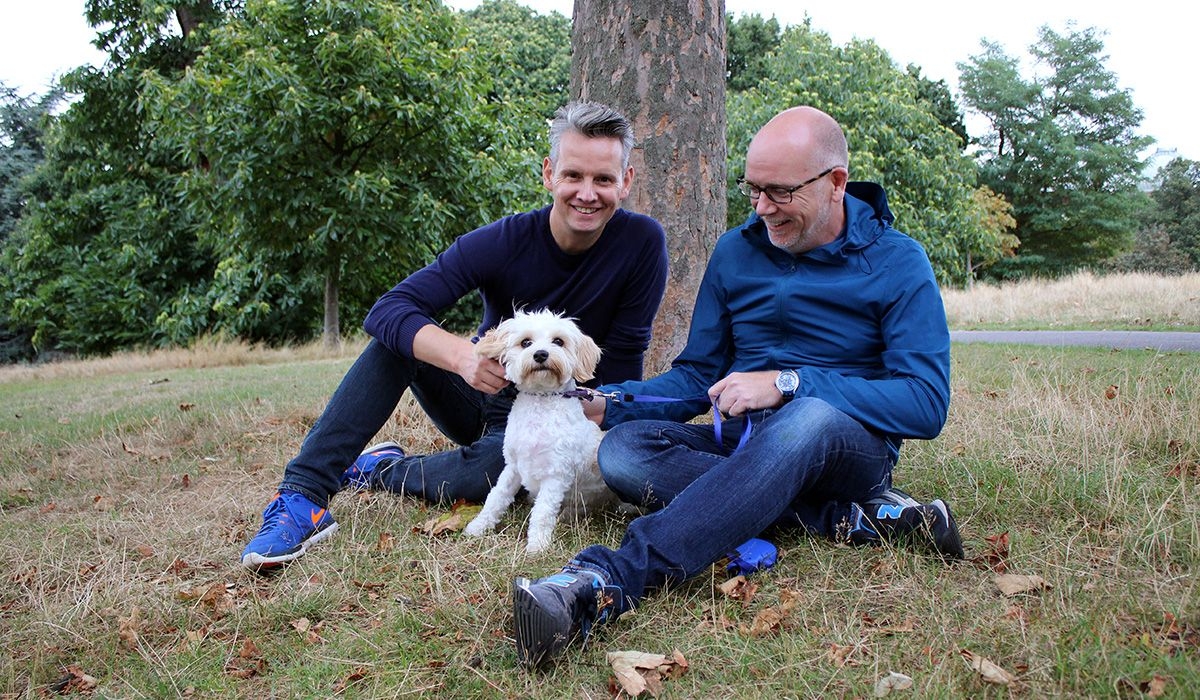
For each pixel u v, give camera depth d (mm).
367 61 11508
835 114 19766
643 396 2887
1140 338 8031
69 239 19484
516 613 1869
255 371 8992
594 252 2998
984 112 38344
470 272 2965
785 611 2096
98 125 18094
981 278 33531
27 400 7566
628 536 2168
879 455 2408
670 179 4215
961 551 2334
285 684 1911
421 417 4375
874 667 1792
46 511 3453
